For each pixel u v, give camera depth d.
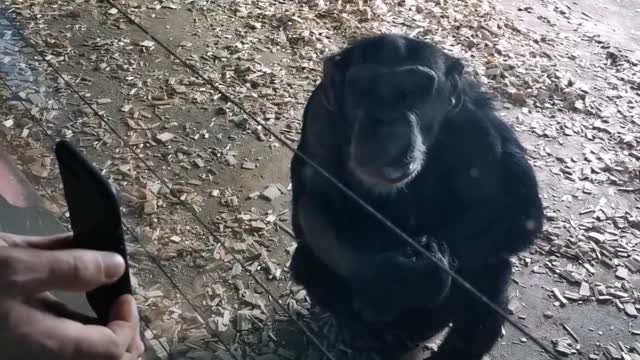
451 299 1.21
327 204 1.15
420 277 1.14
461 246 1.23
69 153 0.46
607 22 2.51
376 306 1.18
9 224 0.89
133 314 0.43
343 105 1.20
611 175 1.73
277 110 1.84
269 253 1.42
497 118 1.27
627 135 1.88
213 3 2.28
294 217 1.26
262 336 1.25
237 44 2.08
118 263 0.40
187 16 2.21
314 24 2.21
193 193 1.56
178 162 1.65
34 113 1.34
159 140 1.70
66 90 1.44
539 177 1.71
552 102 2.00
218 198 1.56
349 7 2.31
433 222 1.22
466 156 1.21
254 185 1.60
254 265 1.39
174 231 1.44
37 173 1.16
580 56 2.23
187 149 1.69
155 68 1.95
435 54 1.21
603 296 1.42
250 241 1.45
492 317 1.22
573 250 1.51
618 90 2.07
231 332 1.24
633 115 1.96
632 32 2.45
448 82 1.20
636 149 1.83
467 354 1.25
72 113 1.55
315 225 1.15
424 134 1.19
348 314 1.27
